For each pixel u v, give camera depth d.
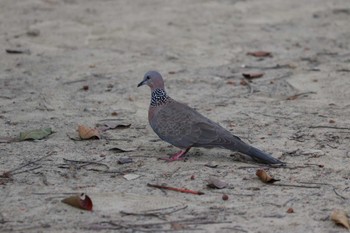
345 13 22.45
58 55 18.06
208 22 21.20
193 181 10.68
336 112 14.01
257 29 20.62
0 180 10.70
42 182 10.65
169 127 11.41
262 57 18.05
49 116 13.76
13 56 17.97
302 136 12.62
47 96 14.98
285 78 16.30
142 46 18.84
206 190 10.39
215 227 9.27
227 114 13.87
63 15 21.83
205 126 11.29
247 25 21.02
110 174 10.96
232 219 9.50
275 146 12.12
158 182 10.64
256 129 13.02
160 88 11.70
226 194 10.26
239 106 14.38
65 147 12.09
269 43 19.25
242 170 11.11
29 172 11.00
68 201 9.84
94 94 15.18
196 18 21.62
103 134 12.77
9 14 21.88
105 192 10.31
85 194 10.02
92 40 19.36
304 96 15.07
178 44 19.02
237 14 22.22
